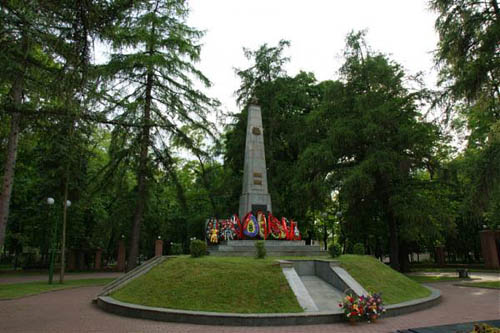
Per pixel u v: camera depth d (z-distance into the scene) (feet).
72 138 41.14
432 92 66.90
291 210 84.99
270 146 84.33
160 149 68.28
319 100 94.12
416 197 66.74
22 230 96.22
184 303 32.04
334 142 69.56
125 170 65.57
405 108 71.10
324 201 75.00
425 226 65.36
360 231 84.48
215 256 44.57
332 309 31.65
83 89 29.35
